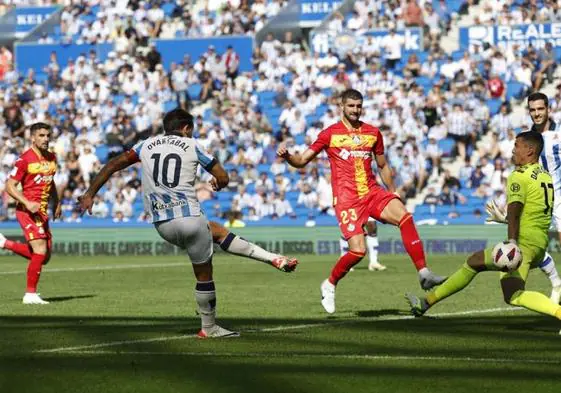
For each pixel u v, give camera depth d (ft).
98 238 129.08
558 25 142.82
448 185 128.26
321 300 55.31
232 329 44.32
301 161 50.47
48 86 157.48
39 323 47.91
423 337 40.88
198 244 40.57
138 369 32.86
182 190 40.45
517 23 144.56
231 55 152.25
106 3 167.73
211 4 163.53
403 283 74.28
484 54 143.43
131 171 138.10
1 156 144.56
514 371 32.32
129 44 162.30
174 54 156.46
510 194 41.75
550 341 39.60
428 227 120.67
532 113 53.98
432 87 140.36
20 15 172.96
